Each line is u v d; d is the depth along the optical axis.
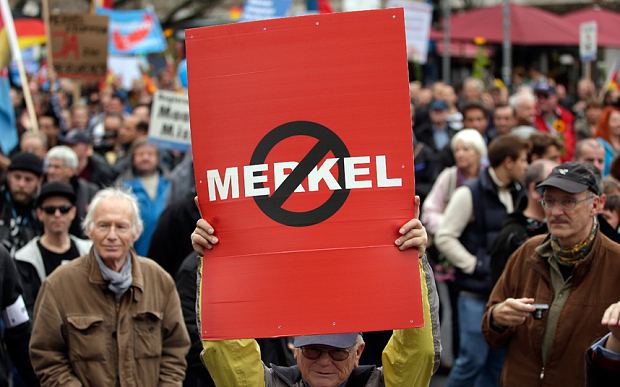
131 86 18.00
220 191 2.54
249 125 2.53
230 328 2.47
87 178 7.69
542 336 3.48
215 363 2.73
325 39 2.51
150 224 6.52
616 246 3.40
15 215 5.56
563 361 3.42
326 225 2.47
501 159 5.21
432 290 2.63
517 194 5.24
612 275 3.36
